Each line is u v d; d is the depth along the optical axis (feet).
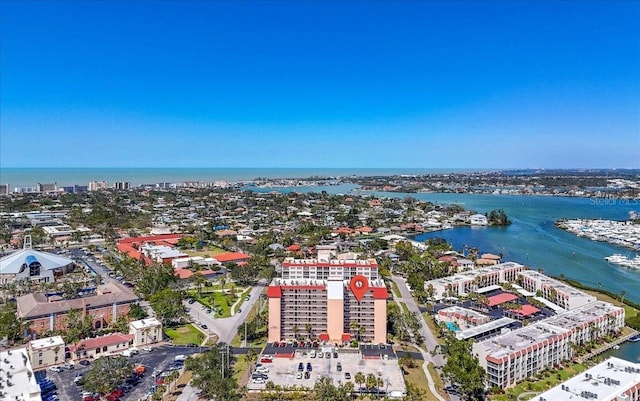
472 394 624.59
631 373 609.42
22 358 619.67
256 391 627.05
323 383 608.19
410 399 603.26
